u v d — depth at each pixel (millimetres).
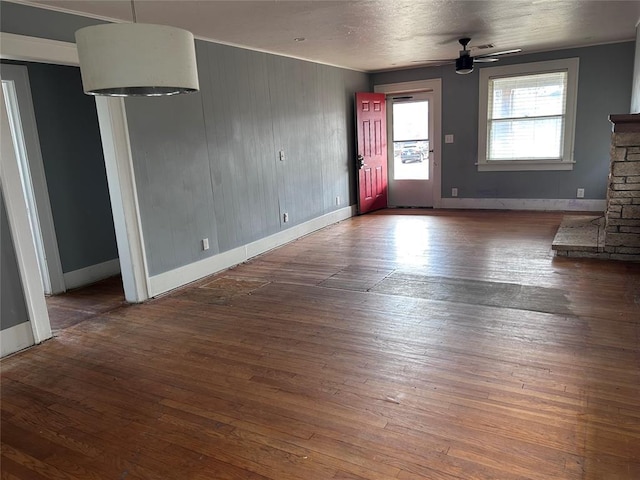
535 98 6961
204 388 2590
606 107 6543
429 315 3408
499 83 7156
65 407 2480
